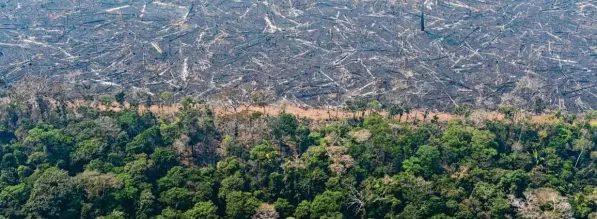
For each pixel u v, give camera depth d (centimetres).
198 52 19088
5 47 19488
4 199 10950
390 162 12338
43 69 18075
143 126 13412
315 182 11544
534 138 13450
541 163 12606
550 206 11000
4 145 12456
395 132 13075
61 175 11044
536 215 10700
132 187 11100
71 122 13312
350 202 11119
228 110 15212
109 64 18425
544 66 18762
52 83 15888
